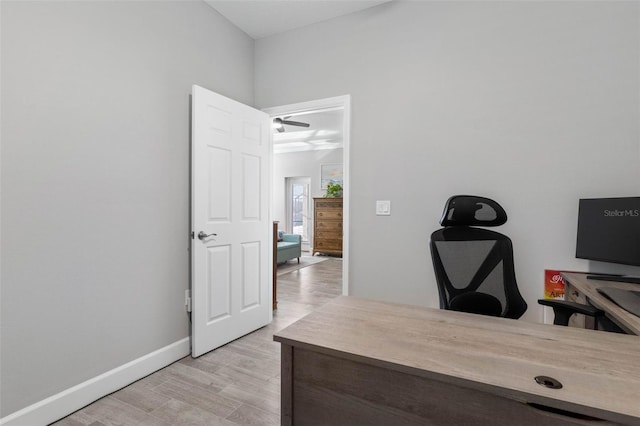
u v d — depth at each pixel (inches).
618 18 72.6
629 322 41.3
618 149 72.7
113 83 73.5
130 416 64.9
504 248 62.9
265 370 83.6
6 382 57.2
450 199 64.9
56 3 63.5
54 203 63.3
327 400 35.3
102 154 71.4
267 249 116.3
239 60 112.3
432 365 31.0
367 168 99.8
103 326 71.8
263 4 98.7
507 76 82.8
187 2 92.3
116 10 74.2
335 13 103.0
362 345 35.7
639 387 27.1
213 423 62.8
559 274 77.2
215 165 95.3
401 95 95.2
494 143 84.1
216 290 95.8
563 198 77.2
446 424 29.8
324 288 172.6
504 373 29.5
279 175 336.5
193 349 89.8
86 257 68.6
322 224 294.0
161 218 85.0
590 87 74.9
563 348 35.2
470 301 59.8
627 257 63.2
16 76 57.9
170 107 87.4
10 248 57.5
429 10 91.6
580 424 25.2
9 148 57.1
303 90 110.5
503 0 83.1
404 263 94.9
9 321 57.5
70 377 65.9
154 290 83.4
